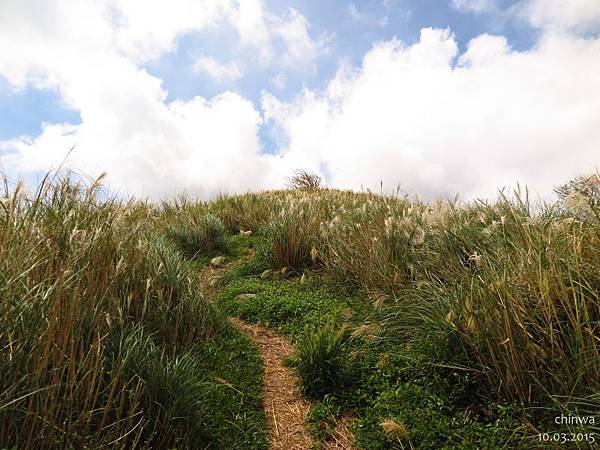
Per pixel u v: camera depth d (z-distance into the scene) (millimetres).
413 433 2852
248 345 4414
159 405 2594
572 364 2816
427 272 4562
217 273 7055
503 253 3861
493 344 3068
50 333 2180
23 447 2041
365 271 5496
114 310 3281
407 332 3865
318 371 3594
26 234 2820
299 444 3066
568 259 3178
